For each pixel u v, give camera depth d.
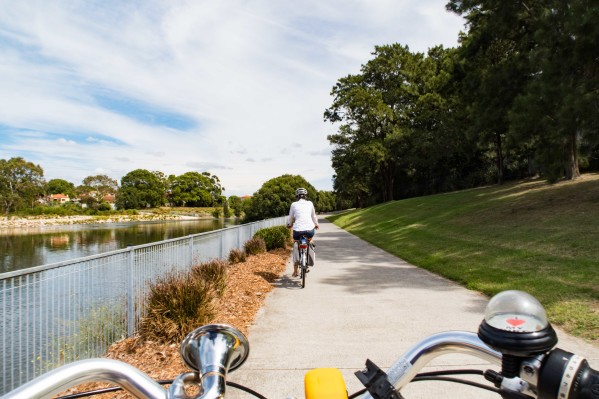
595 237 10.03
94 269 4.91
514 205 18.61
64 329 4.37
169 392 0.88
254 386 4.03
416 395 3.71
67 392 3.77
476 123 20.95
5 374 3.65
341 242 18.78
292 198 68.69
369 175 56.84
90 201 141.88
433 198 34.44
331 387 1.01
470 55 22.28
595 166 30.50
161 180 164.75
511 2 17.08
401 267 10.91
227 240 11.87
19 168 120.25
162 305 5.34
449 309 6.59
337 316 6.37
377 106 45.84
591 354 4.52
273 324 5.99
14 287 3.76
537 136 14.75
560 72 12.83
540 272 8.01
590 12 10.97
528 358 0.89
